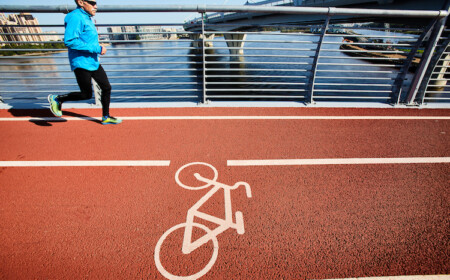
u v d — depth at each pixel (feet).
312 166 10.22
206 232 7.04
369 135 13.00
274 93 91.30
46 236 6.86
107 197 8.32
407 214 7.80
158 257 6.31
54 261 6.18
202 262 6.20
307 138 12.55
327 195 8.58
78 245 6.61
